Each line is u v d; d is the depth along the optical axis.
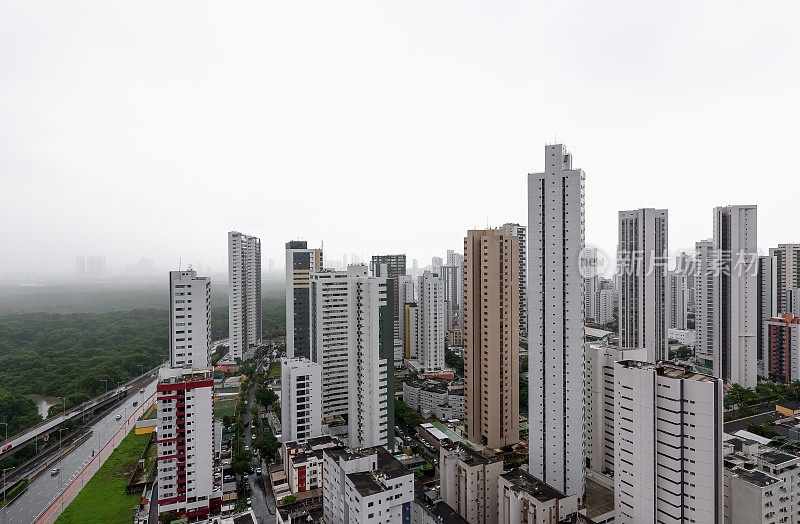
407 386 199.62
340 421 166.50
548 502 87.62
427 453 146.75
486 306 142.75
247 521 92.81
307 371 143.62
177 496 112.31
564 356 110.50
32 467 148.62
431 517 100.50
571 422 109.06
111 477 137.25
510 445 145.62
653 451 77.19
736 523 91.94
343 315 174.88
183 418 112.69
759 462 100.19
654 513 77.19
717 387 71.88
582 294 108.00
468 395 150.88
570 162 111.81
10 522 114.81
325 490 112.25
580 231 108.31
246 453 139.75
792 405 180.62
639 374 78.69
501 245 143.75
